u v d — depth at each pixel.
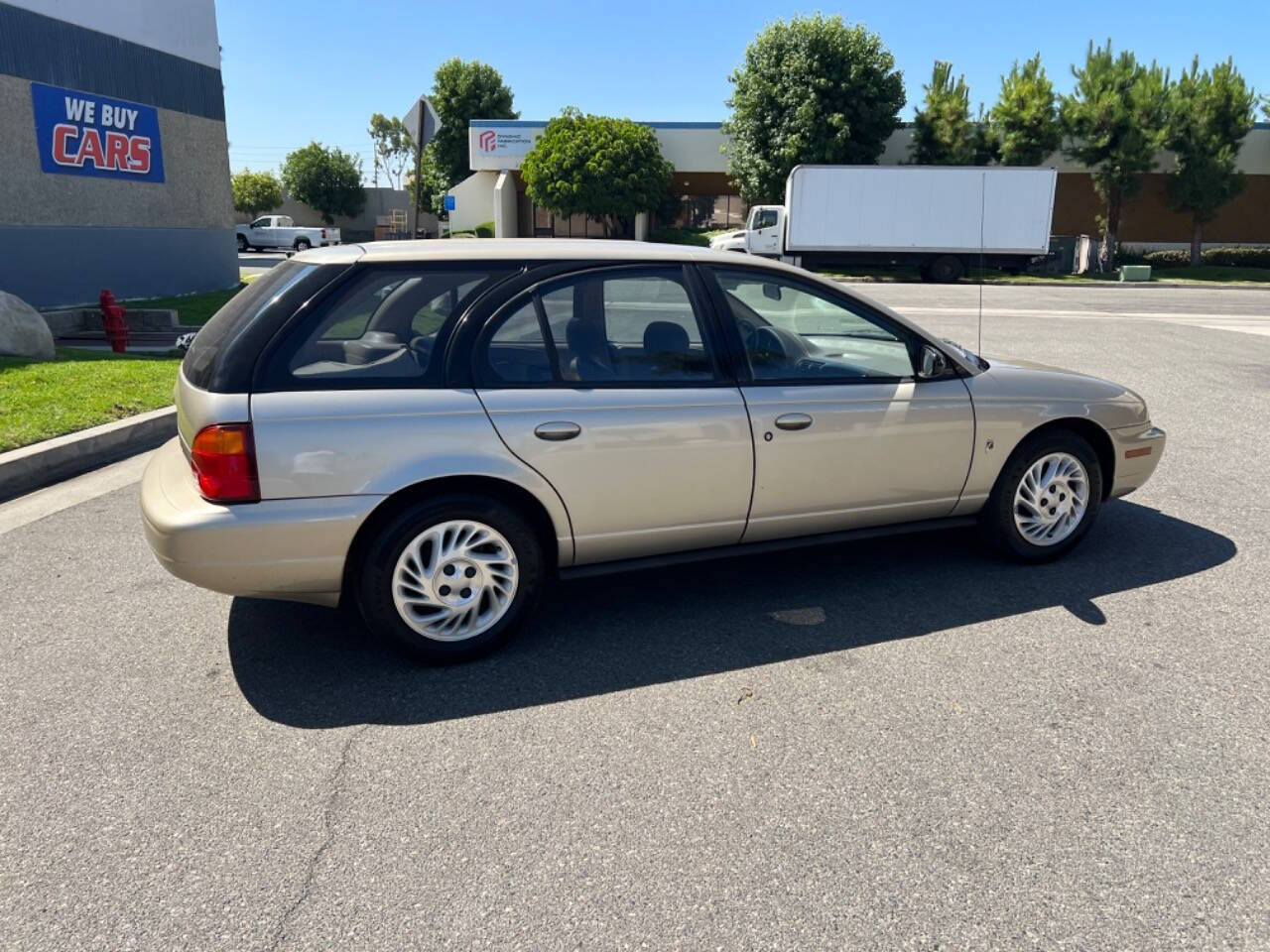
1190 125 33.12
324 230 46.88
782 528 4.02
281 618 4.07
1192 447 7.07
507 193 39.78
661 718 3.21
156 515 3.27
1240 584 4.37
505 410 3.45
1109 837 2.58
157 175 17.30
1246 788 2.80
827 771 2.90
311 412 3.24
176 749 3.04
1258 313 19.19
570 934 2.23
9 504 5.65
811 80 33.44
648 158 35.75
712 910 2.31
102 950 2.19
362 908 2.32
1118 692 3.37
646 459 3.66
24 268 14.46
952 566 4.61
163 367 9.07
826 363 4.05
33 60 14.39
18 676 3.53
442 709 3.29
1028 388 4.38
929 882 2.41
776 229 30.61
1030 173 28.23
